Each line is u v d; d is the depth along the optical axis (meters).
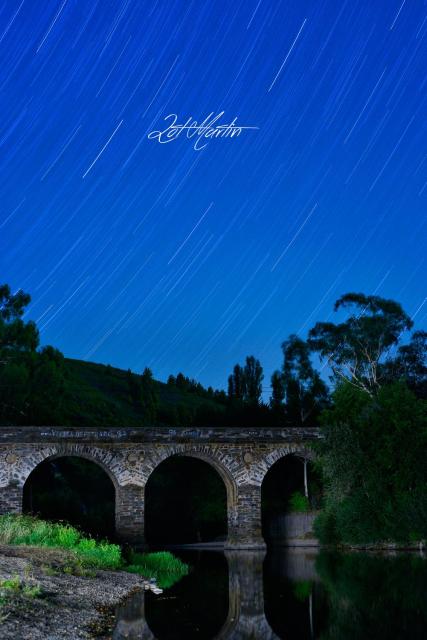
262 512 52.38
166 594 24.05
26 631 14.55
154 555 34.59
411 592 23.83
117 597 21.81
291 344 70.06
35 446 42.47
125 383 128.25
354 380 65.88
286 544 50.06
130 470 43.44
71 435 43.03
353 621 19.25
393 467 40.59
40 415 62.47
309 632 18.09
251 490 44.66
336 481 41.47
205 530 55.59
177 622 19.20
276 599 23.31
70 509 53.16
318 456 43.72
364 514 40.22
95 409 96.69
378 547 41.03
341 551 41.31
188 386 146.88
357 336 65.25
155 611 20.66
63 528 32.38
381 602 22.12
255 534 44.41
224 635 17.88
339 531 41.50
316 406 68.75
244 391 90.06
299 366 69.56
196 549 46.19
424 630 17.69
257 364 91.00
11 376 61.91
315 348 66.88
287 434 45.41
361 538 40.28
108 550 30.36
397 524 39.72
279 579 28.47
